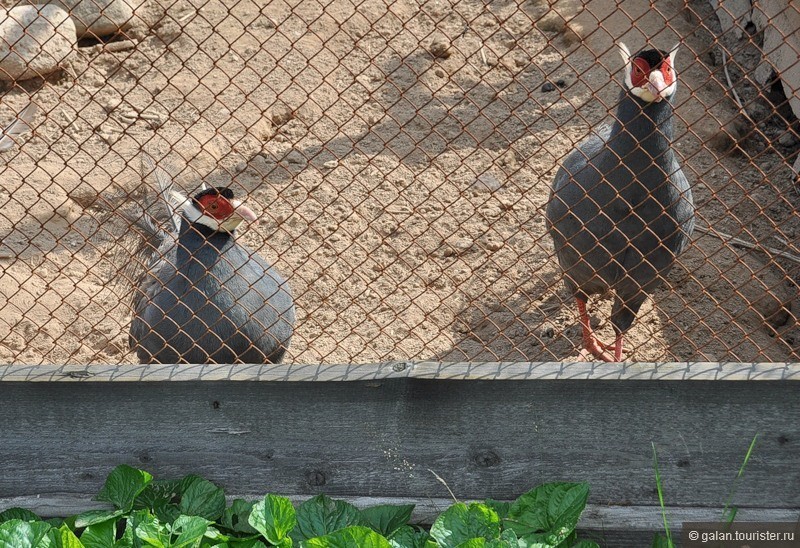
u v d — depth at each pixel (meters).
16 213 12.01
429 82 14.78
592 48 15.09
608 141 7.90
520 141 13.27
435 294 10.70
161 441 6.68
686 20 15.62
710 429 6.33
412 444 6.58
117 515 6.45
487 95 14.45
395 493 6.73
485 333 10.36
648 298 10.77
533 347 10.16
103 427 6.64
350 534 6.02
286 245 11.62
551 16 15.83
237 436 6.64
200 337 7.97
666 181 8.13
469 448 6.57
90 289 10.84
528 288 11.00
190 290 7.93
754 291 10.76
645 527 6.51
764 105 13.70
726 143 13.05
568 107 13.90
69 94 14.55
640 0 15.84
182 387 6.51
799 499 6.43
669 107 8.23
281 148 13.47
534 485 6.61
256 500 6.77
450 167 12.91
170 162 11.60
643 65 8.09
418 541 6.32
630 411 6.35
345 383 6.43
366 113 14.15
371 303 10.72
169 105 14.30
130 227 8.52
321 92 14.52
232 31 15.95
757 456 6.36
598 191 8.61
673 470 6.47
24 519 6.68
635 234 8.67
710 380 6.18
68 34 14.81
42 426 6.64
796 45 12.55
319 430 6.59
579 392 6.34
